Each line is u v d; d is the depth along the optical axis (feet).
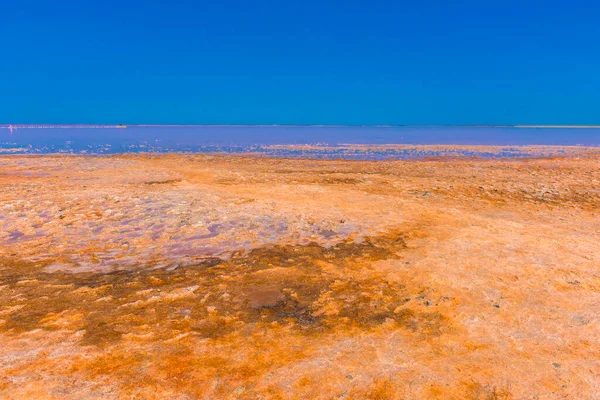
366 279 22.04
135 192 43.39
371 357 15.15
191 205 37.55
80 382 13.32
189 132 224.53
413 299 19.76
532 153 98.63
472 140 156.87
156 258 24.91
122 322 17.34
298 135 193.06
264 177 54.70
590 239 29.12
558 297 20.01
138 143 127.85
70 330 16.57
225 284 21.35
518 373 14.34
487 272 22.88
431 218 34.37
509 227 31.91
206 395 12.94
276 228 31.04
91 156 83.35
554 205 40.37
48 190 44.06
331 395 13.08
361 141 144.97
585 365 14.85
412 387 13.53
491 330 17.08
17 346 15.30
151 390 13.06
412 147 116.37
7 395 12.54
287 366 14.51
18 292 20.02
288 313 18.45
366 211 36.45
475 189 47.26
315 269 23.43
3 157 79.77
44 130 245.24
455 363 14.85
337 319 17.94
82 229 30.12
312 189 46.24
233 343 15.94
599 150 107.86
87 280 21.65
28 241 27.43
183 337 16.26
